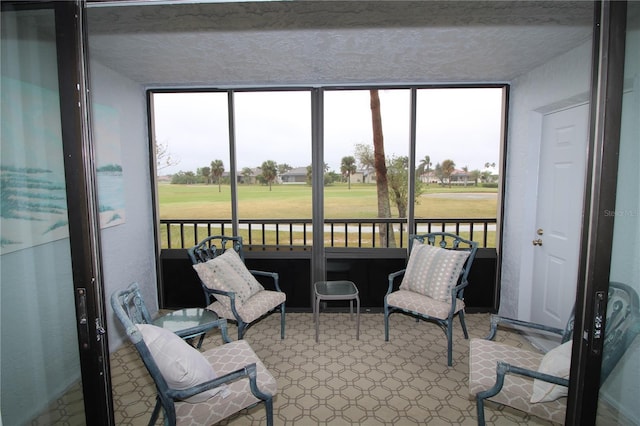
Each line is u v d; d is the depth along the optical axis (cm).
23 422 143
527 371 132
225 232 338
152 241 303
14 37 124
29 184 132
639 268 125
